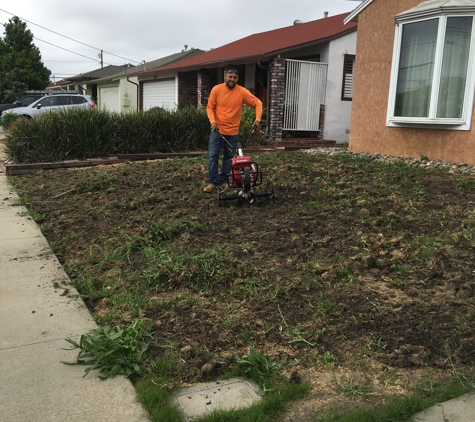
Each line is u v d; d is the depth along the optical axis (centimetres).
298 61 1454
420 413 258
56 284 426
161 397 270
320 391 281
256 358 301
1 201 738
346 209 622
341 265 453
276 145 1395
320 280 423
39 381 286
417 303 379
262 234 541
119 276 446
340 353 321
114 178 835
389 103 1045
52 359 310
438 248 480
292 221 581
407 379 291
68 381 287
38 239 558
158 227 548
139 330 341
